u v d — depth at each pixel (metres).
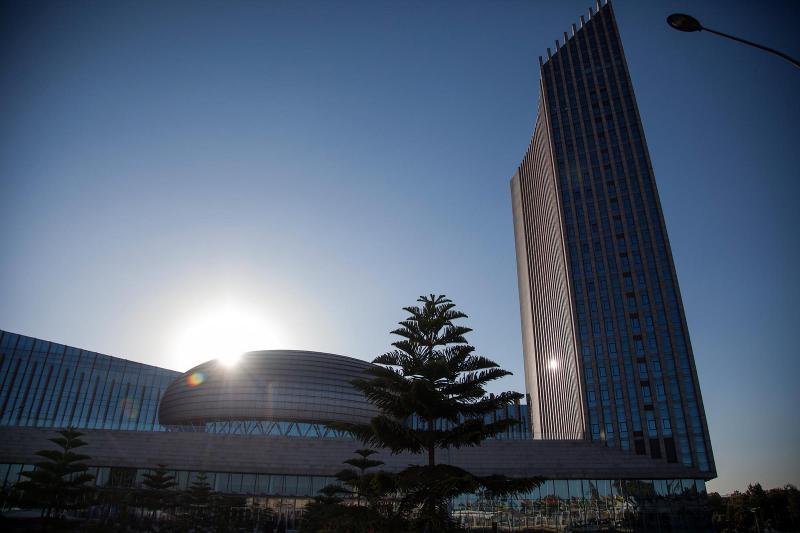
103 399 144.12
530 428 130.50
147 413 152.00
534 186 123.19
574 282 88.50
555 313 101.56
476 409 19.55
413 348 20.34
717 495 117.62
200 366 94.12
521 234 141.38
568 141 100.06
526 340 137.62
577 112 102.25
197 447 64.06
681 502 62.53
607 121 99.81
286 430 84.00
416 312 20.78
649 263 86.75
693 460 72.44
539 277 117.06
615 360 81.38
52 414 132.88
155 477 55.06
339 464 62.62
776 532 89.56
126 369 151.50
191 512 56.19
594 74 105.12
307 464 62.62
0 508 50.22
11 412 125.75
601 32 109.38
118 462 62.75
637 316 83.56
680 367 78.62
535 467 64.12
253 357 92.88
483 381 19.28
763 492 93.50
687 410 75.62
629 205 91.69
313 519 40.53
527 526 60.16
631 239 89.12
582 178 96.06
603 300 85.94
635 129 97.62
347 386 88.94
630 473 64.25
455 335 20.41
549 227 105.31
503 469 63.84
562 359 95.75
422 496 16.98
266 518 59.03
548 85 106.75
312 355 93.94
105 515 55.16
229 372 88.81
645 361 80.25
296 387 86.06
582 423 79.44
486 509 60.47
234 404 84.06
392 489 17.12
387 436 18.36
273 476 62.31
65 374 138.12
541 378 114.31
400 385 19.27
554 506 61.59
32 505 43.88
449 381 19.47
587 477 63.78
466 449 65.31
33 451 62.81
